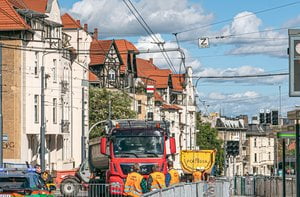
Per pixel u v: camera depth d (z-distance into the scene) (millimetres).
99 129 77250
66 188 30453
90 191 27172
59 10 64625
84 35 78688
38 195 22125
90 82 86812
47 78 60750
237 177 50938
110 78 88312
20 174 22734
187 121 109438
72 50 62219
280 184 41938
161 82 108438
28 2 62844
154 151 29453
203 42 37031
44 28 61312
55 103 62938
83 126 59188
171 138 29844
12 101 56281
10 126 56125
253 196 49625
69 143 69125
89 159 42750
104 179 40438
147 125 30953
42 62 58031
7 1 57438
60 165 63344
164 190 18953
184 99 113812
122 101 79375
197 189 26250
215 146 116125
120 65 89188
